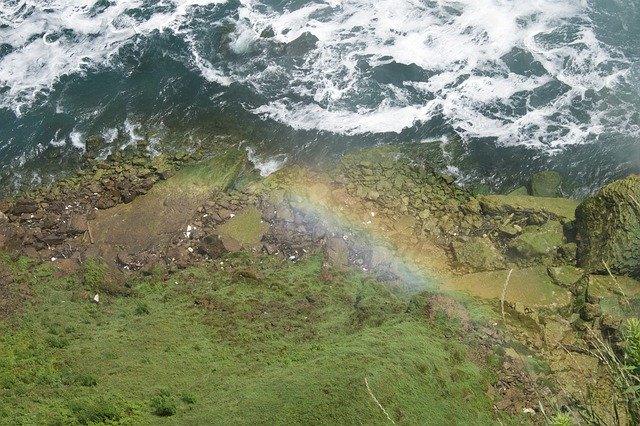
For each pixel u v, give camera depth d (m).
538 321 15.73
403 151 20.64
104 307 16.45
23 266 17.56
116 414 12.41
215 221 18.73
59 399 12.94
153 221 18.91
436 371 13.73
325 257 17.72
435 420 12.67
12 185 20.75
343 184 19.48
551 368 14.38
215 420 12.26
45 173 21.05
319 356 13.96
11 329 15.35
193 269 17.61
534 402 13.60
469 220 18.39
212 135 21.62
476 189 19.55
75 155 21.47
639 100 21.59
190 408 12.73
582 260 17.03
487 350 14.70
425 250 17.83
